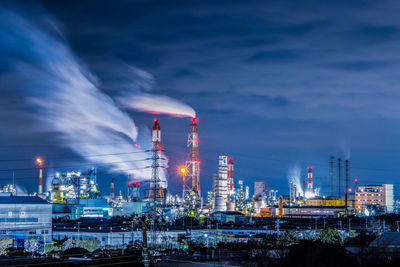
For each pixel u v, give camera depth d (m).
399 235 118.25
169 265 118.50
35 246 194.88
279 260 99.06
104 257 135.62
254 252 122.31
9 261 140.62
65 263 123.06
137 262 121.69
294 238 165.25
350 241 155.00
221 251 146.12
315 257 83.00
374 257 90.06
